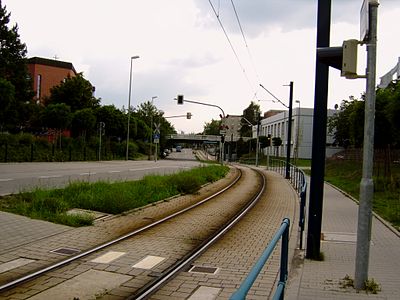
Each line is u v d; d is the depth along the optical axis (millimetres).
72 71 73750
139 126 74125
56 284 6410
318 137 8516
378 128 23953
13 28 50094
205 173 28984
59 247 8539
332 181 31625
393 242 10469
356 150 46750
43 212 11578
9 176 21547
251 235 11008
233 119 141375
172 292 6383
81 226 10828
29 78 50875
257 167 59594
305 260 8430
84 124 47656
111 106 59406
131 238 9875
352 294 6293
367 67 6520
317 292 6371
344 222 13617
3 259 7488
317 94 8508
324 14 8430
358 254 6562
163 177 22203
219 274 7387
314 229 8555
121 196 14180
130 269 7391
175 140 114188
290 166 34531
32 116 46250
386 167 26359
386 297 6180
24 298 5758
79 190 14867
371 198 6527
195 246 9430
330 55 6992
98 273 7062
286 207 17109
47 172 25578
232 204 17328
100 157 49312
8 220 10375
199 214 14219
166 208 15141
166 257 8328
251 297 6188
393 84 25938
